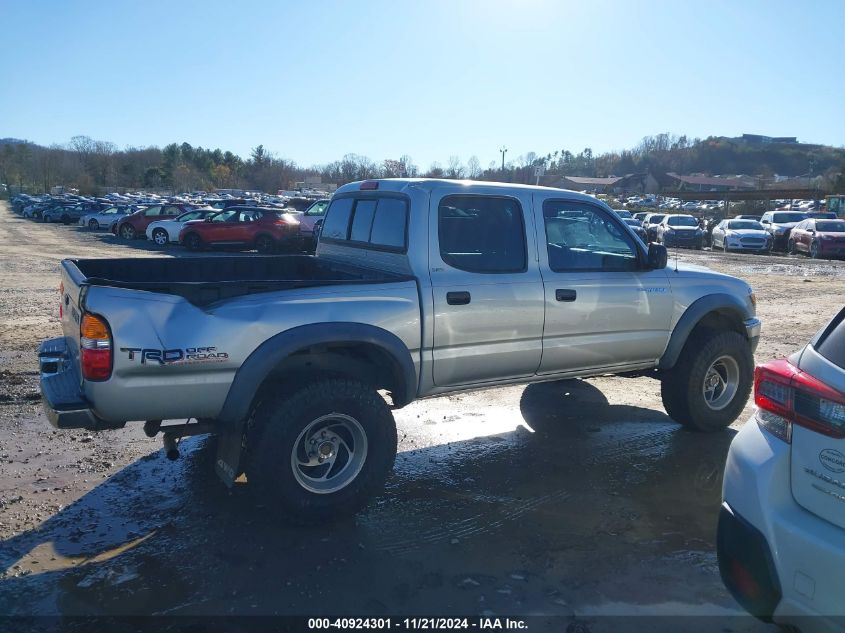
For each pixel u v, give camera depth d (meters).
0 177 111.38
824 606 2.41
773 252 27.84
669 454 5.28
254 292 3.99
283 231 22.95
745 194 66.62
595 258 5.11
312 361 4.24
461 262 4.52
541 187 4.96
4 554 3.67
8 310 10.91
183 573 3.52
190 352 3.63
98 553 3.71
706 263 21.97
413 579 3.50
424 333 4.32
